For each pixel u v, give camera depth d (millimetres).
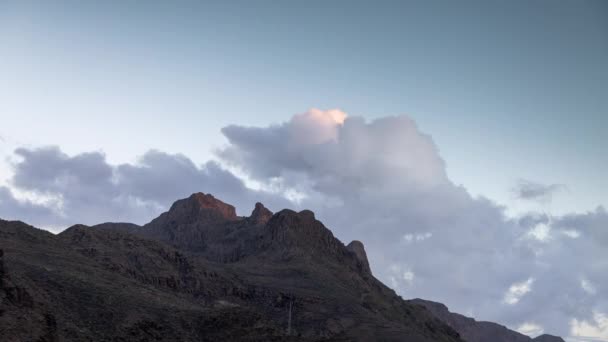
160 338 124750
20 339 101250
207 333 134875
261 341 135125
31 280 123000
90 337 113750
